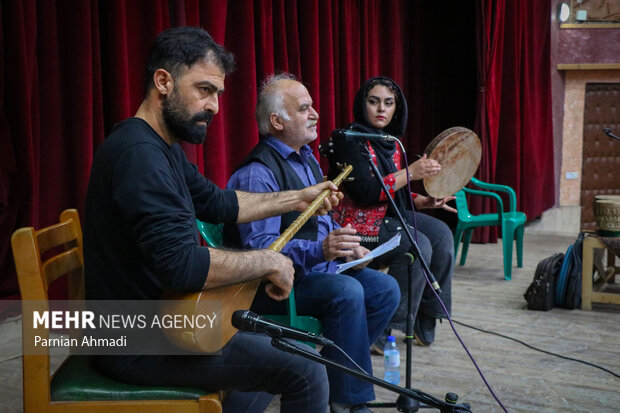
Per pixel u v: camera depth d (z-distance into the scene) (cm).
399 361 299
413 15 633
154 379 152
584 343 328
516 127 664
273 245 171
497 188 505
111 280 151
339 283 216
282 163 235
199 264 143
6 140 263
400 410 224
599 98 754
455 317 375
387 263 294
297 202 205
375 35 561
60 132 288
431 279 206
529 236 682
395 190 284
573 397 260
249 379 157
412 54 637
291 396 160
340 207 294
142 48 319
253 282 162
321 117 482
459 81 666
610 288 436
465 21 657
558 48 743
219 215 192
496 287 453
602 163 761
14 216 268
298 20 461
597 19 739
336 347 133
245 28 390
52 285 284
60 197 291
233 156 397
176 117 156
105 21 306
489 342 329
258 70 414
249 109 395
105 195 149
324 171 481
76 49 286
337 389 212
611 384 273
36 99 273
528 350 317
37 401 144
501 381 276
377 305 238
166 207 144
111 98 305
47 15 278
